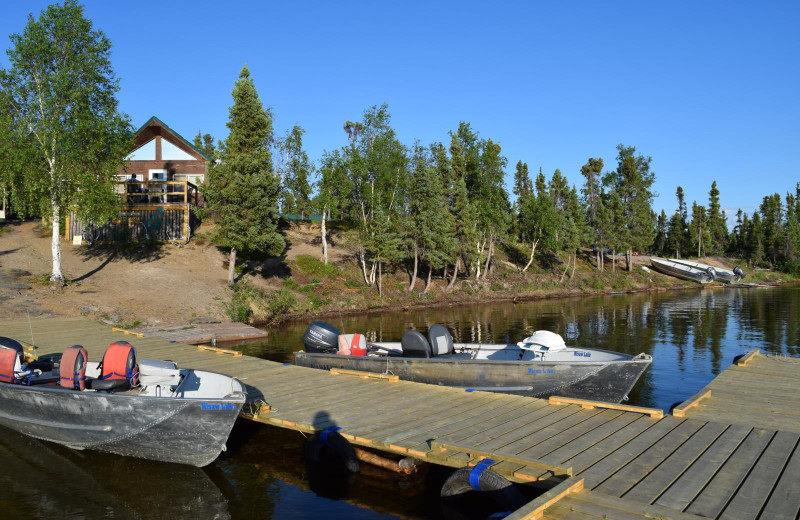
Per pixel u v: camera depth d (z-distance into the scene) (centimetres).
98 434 881
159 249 3475
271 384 1151
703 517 511
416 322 2972
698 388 1416
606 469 638
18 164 2384
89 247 3359
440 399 1007
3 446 977
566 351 1308
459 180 4584
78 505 738
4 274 2577
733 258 8925
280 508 729
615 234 6350
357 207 4075
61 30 2492
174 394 941
